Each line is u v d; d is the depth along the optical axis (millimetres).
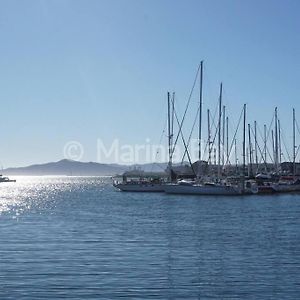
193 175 97125
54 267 26938
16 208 73500
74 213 62875
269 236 39188
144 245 34531
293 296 21797
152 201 82938
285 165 110625
